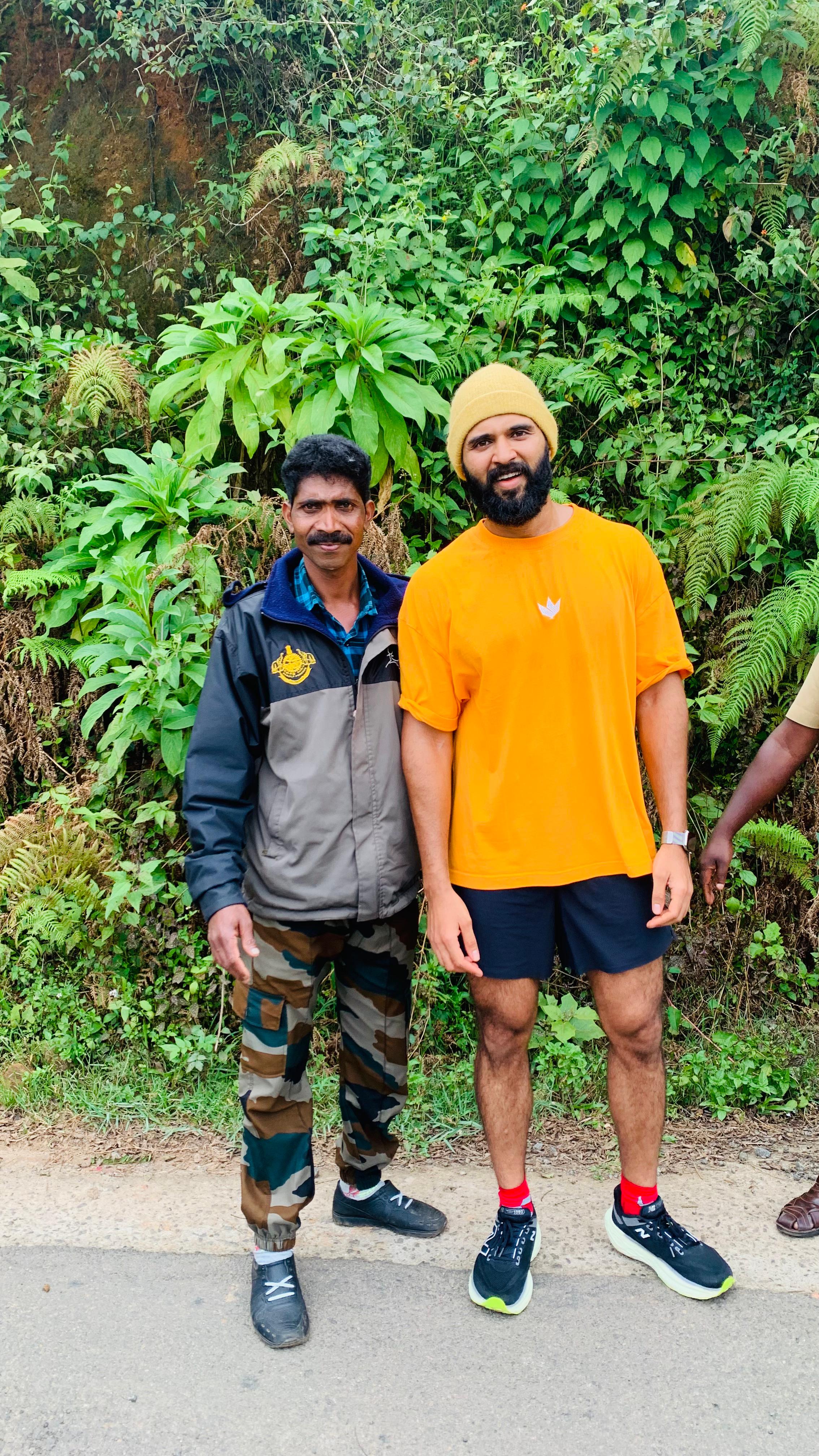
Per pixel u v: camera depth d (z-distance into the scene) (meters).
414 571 3.36
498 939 2.15
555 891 2.17
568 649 2.08
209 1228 2.50
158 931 3.25
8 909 3.38
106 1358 2.05
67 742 3.72
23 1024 3.31
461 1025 3.23
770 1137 2.95
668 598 2.21
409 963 2.34
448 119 4.26
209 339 3.79
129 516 3.47
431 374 3.70
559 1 4.26
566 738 2.11
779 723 3.55
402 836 2.22
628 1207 2.34
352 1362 2.04
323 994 3.20
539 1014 3.20
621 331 3.96
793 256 3.71
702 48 3.83
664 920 2.14
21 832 3.26
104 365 3.78
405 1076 2.37
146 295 4.45
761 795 2.53
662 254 3.96
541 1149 2.86
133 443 4.11
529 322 3.78
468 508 3.87
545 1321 2.16
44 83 4.56
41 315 4.41
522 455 2.03
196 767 2.10
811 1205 2.48
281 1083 2.15
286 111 4.46
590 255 4.03
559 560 2.09
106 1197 2.64
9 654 3.60
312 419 3.48
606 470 3.82
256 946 2.12
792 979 3.44
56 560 3.73
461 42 4.27
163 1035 3.24
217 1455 1.82
